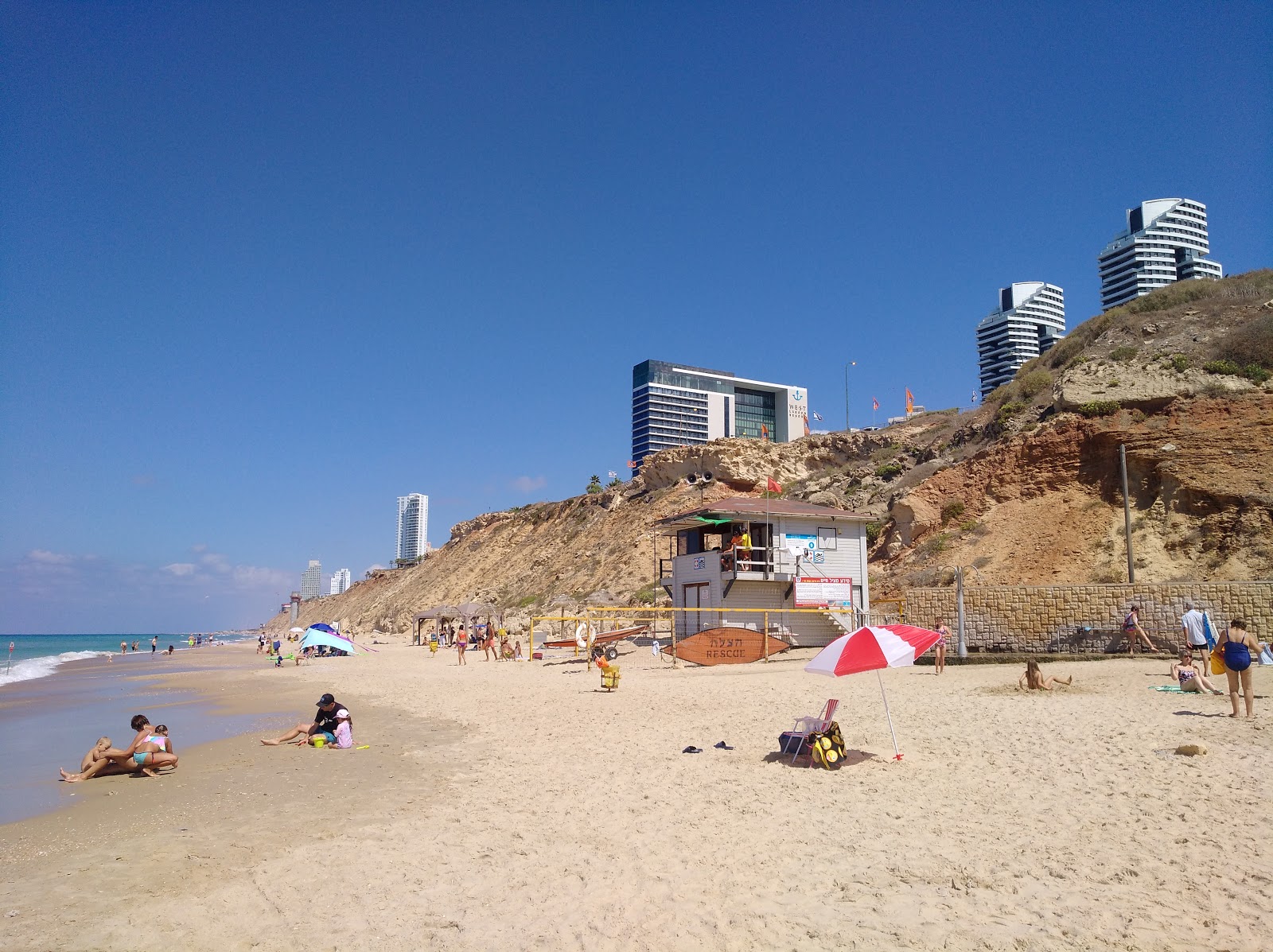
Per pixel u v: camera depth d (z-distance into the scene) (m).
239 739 16.12
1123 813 8.00
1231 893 5.86
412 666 37.78
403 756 13.24
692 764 11.40
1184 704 14.43
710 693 19.86
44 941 5.95
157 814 9.79
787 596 33.84
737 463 63.00
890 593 36.66
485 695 21.80
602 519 71.75
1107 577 30.73
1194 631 19.06
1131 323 44.38
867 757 11.28
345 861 7.62
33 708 23.75
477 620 58.09
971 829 7.76
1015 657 24.69
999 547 35.34
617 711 17.23
